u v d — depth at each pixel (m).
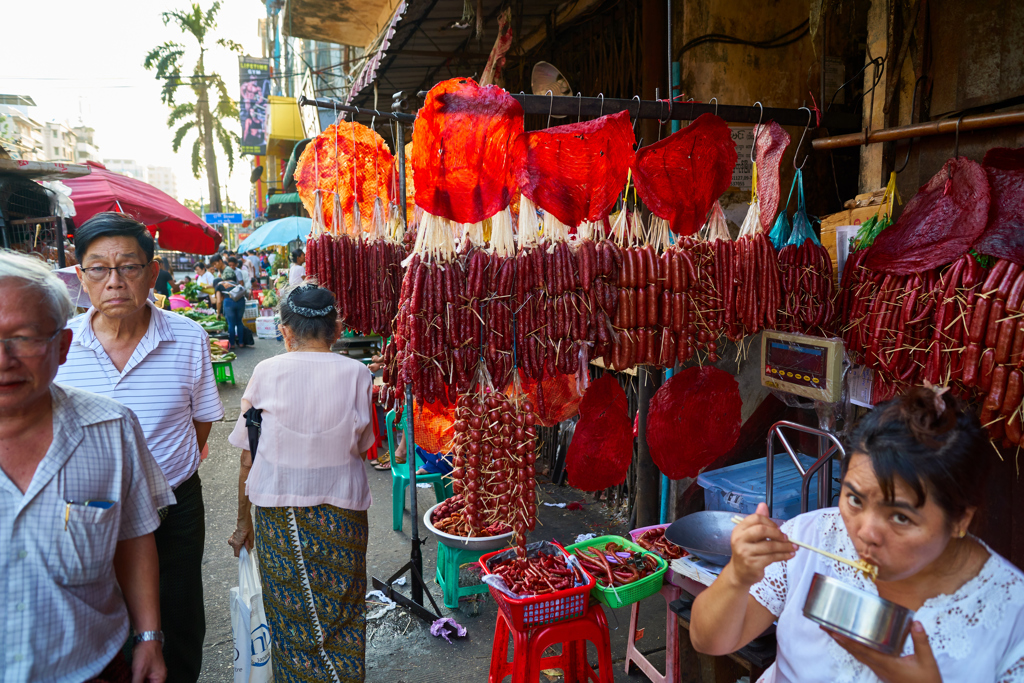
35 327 1.22
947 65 2.67
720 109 2.58
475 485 2.35
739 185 3.83
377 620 3.25
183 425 2.26
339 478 2.32
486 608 3.35
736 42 3.72
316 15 8.22
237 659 2.39
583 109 2.44
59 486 1.33
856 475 1.02
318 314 2.39
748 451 3.51
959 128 2.24
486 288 2.33
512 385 2.44
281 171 24.14
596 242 2.45
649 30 3.81
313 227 3.32
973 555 1.09
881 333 2.25
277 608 2.29
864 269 2.38
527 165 2.18
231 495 5.05
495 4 4.76
